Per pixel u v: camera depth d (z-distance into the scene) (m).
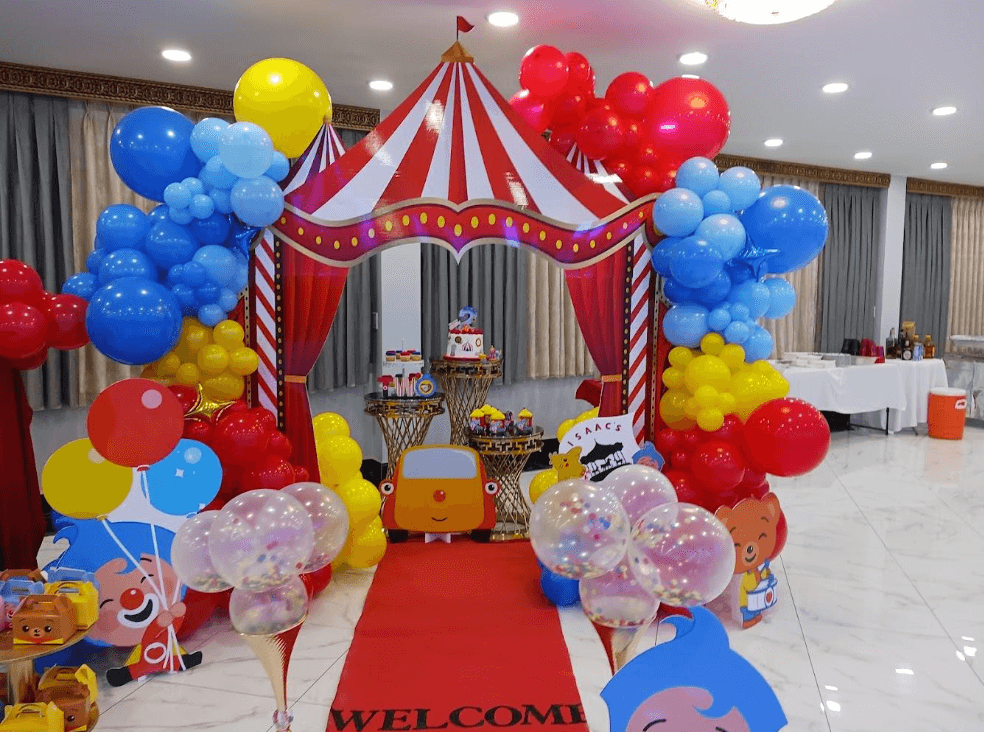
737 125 5.34
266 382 3.04
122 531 2.58
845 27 3.46
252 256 2.99
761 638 2.86
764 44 3.68
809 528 4.22
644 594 1.79
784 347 7.12
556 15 3.33
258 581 1.78
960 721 2.29
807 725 2.26
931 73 4.14
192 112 4.55
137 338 2.47
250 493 1.88
